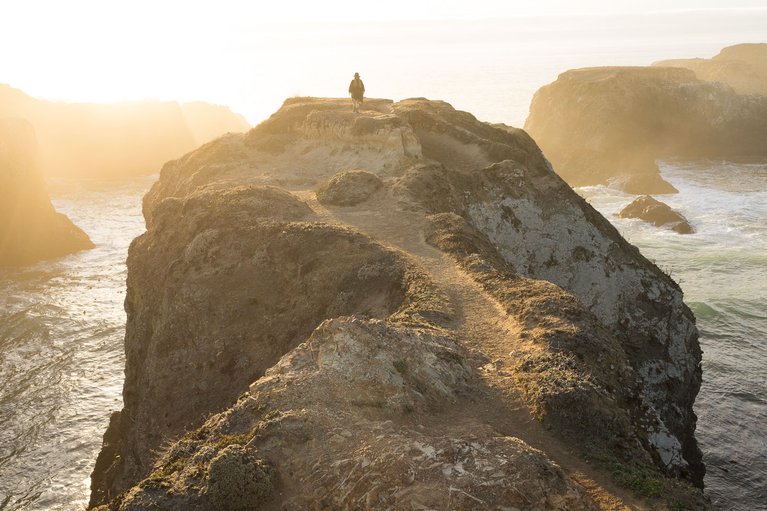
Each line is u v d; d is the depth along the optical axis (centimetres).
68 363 5309
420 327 2225
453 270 2956
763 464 4016
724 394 4731
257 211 3766
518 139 5928
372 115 5128
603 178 11656
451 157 5250
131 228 9350
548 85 14188
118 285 7025
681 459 2347
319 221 3669
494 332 2341
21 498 3816
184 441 1733
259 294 3278
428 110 5944
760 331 5625
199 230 3831
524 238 4403
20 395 4859
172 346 3434
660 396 4309
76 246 8294
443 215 3612
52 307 6378
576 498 1409
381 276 2919
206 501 1484
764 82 16562
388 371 1819
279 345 3020
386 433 1586
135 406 3753
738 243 7812
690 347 4534
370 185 4122
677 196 10044
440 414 1767
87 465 4116
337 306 2909
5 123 8006
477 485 1387
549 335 2205
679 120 13175
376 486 1416
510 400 1866
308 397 1748
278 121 5778
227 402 3011
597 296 4456
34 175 8175
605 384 2100
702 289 6494
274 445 1598
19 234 7825
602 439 1736
